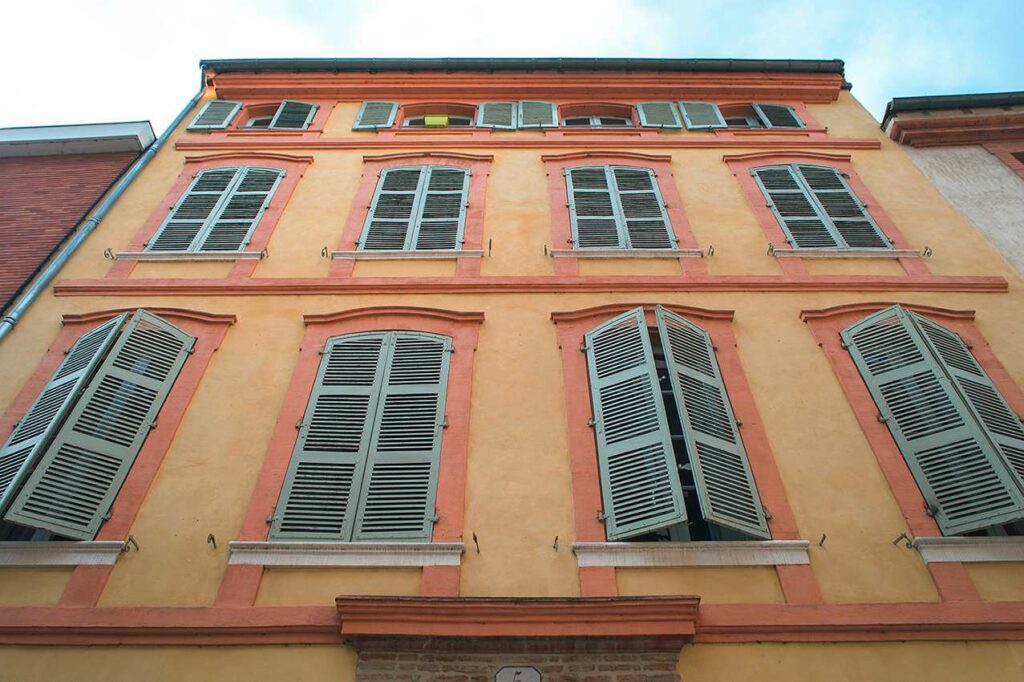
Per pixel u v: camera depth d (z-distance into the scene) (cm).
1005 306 964
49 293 978
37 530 736
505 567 678
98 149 1326
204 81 1497
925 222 1109
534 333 907
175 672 611
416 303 957
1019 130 1303
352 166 1239
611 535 693
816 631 633
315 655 620
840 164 1250
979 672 610
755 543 688
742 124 1445
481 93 1473
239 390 841
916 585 666
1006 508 693
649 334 893
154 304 958
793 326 924
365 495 731
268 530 705
